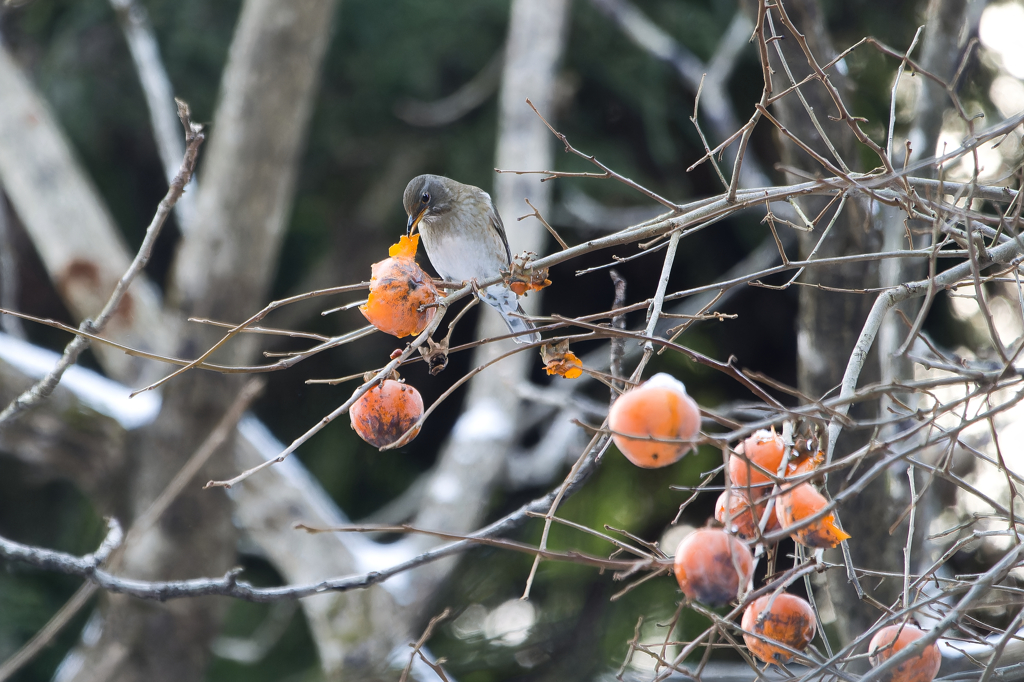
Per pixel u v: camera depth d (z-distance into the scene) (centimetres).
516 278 438
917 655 317
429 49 1576
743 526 383
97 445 1077
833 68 609
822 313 641
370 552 1230
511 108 1388
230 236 1084
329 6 1075
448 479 1235
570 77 1554
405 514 1423
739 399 1540
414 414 405
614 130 1636
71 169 1188
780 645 350
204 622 1088
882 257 404
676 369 1476
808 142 625
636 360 1394
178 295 1093
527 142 1373
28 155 1162
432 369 416
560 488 381
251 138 1073
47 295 1725
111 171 1638
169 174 1174
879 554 643
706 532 337
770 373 1561
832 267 627
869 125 1341
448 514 1211
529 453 1600
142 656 1068
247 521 1182
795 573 345
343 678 1102
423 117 1570
